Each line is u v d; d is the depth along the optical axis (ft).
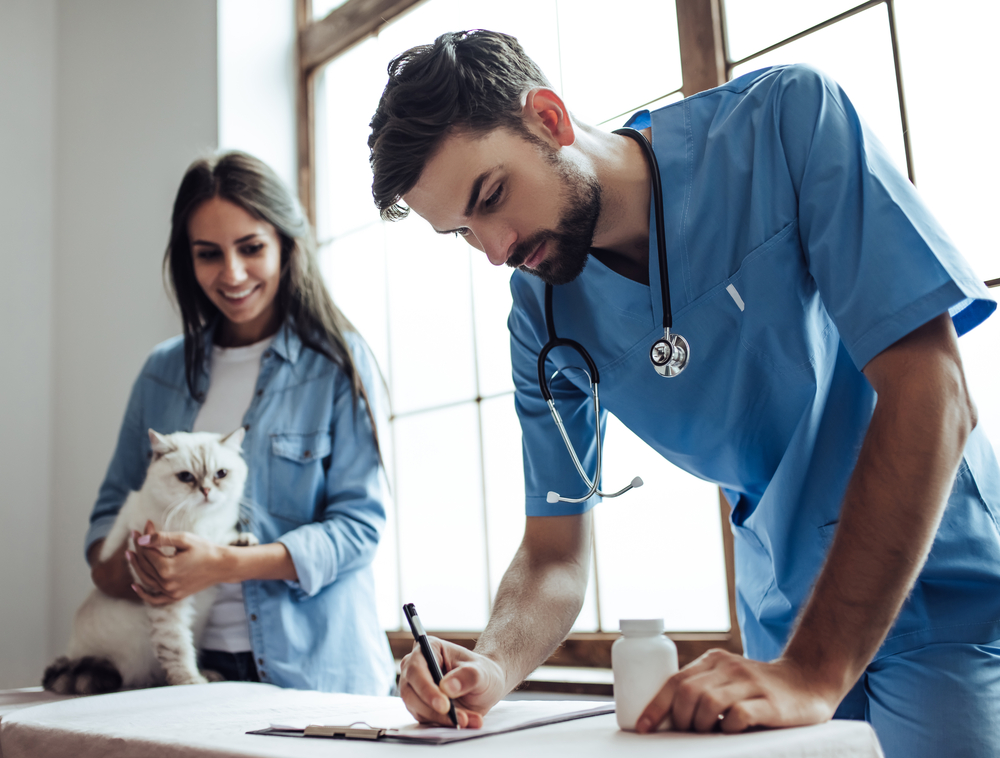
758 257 2.84
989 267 3.93
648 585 5.14
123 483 5.49
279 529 5.01
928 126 4.15
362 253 7.34
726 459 3.28
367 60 7.30
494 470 6.10
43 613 8.04
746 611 3.47
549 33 5.92
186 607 4.61
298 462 5.02
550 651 3.07
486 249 2.87
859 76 4.40
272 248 5.16
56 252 8.73
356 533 4.78
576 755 1.86
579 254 2.94
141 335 7.63
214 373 5.46
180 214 5.10
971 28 4.03
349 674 4.77
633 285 3.18
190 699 3.62
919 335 2.37
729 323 3.02
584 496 3.16
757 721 1.97
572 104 5.75
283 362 5.25
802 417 2.96
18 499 8.08
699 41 4.94
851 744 1.96
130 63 8.22
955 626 2.77
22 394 8.29
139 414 5.62
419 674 2.49
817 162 2.65
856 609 2.16
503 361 6.10
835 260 2.55
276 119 7.66
